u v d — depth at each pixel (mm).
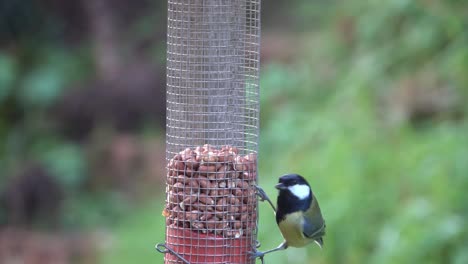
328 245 13203
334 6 19312
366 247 13102
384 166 13953
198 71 9055
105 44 20656
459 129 14297
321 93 17031
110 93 19562
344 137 14742
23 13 20406
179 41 9070
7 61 19438
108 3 21156
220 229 8609
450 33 15719
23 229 17250
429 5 16203
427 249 12438
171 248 8641
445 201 12906
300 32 20344
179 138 9102
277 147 16406
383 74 15883
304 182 9133
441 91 15219
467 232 12453
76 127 19438
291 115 16844
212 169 8617
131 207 17750
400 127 14664
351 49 17359
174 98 9117
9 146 18750
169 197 8742
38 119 19234
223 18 9031
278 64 18891
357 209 13414
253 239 8812
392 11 16516
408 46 16031
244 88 9133
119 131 19484
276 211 9141
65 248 16438
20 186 17562
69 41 20875
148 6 22047
